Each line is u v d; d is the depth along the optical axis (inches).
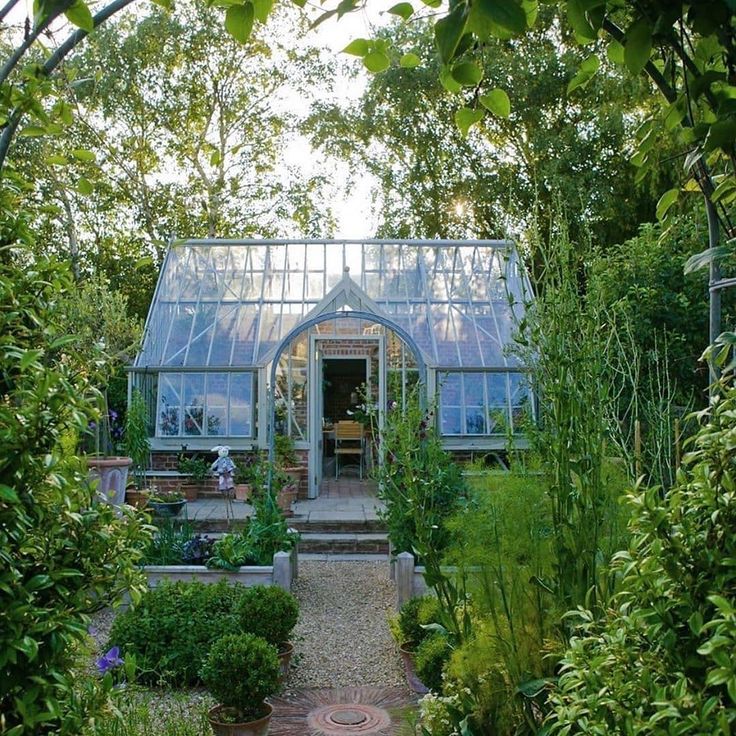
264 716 196.9
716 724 61.6
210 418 530.0
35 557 90.8
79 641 90.7
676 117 91.4
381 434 324.5
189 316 570.6
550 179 717.3
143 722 169.5
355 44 99.7
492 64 769.6
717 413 74.9
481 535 133.5
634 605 77.1
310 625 298.5
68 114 102.1
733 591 68.7
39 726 88.5
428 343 546.3
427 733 142.9
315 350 540.7
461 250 608.1
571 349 126.5
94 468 382.9
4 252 94.7
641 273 409.4
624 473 150.6
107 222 891.4
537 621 126.7
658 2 72.6
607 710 75.4
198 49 831.7
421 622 207.8
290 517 462.6
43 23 79.5
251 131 882.8
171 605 238.4
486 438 513.0
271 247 612.7
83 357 100.9
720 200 98.1
